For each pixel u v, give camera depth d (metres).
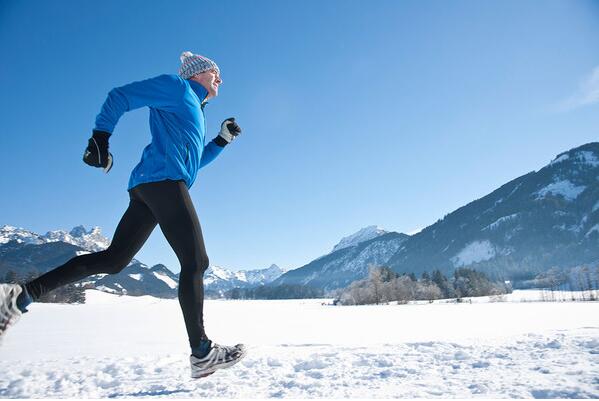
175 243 1.53
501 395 1.50
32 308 32.59
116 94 1.51
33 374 2.93
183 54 1.96
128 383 2.48
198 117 1.69
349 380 2.07
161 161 1.55
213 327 15.91
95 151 1.46
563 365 2.01
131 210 1.64
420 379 1.96
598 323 14.14
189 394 2.02
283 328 14.70
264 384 2.13
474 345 3.10
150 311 30.34
